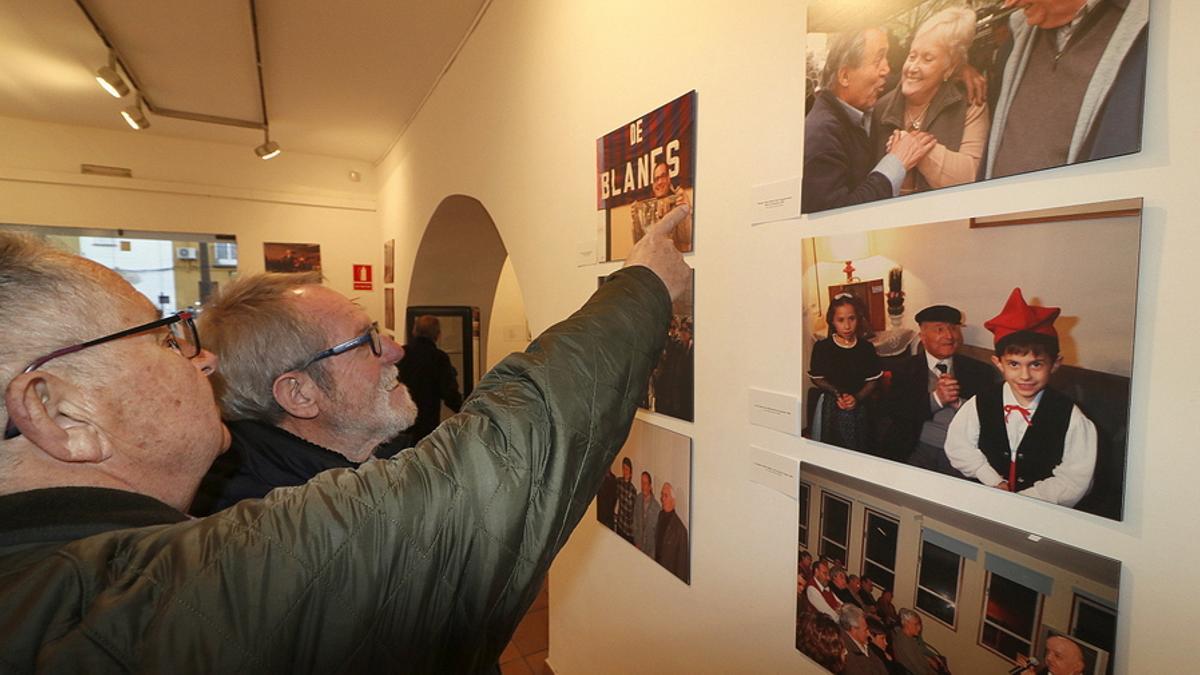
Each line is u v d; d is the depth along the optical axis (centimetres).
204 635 37
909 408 72
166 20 251
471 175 248
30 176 404
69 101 363
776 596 97
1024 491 60
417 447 55
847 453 81
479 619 52
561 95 159
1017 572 62
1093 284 54
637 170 125
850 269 78
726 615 110
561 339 68
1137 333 52
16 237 47
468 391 379
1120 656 55
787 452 92
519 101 190
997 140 60
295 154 495
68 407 45
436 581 49
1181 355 49
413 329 374
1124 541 54
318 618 42
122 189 435
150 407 50
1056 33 55
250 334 95
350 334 103
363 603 44
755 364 97
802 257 86
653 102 119
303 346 97
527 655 217
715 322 106
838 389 82
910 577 73
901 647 75
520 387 64
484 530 52
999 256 61
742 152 96
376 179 529
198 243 468
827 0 79
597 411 64
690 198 109
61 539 39
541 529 56
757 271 95
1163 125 49
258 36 261
